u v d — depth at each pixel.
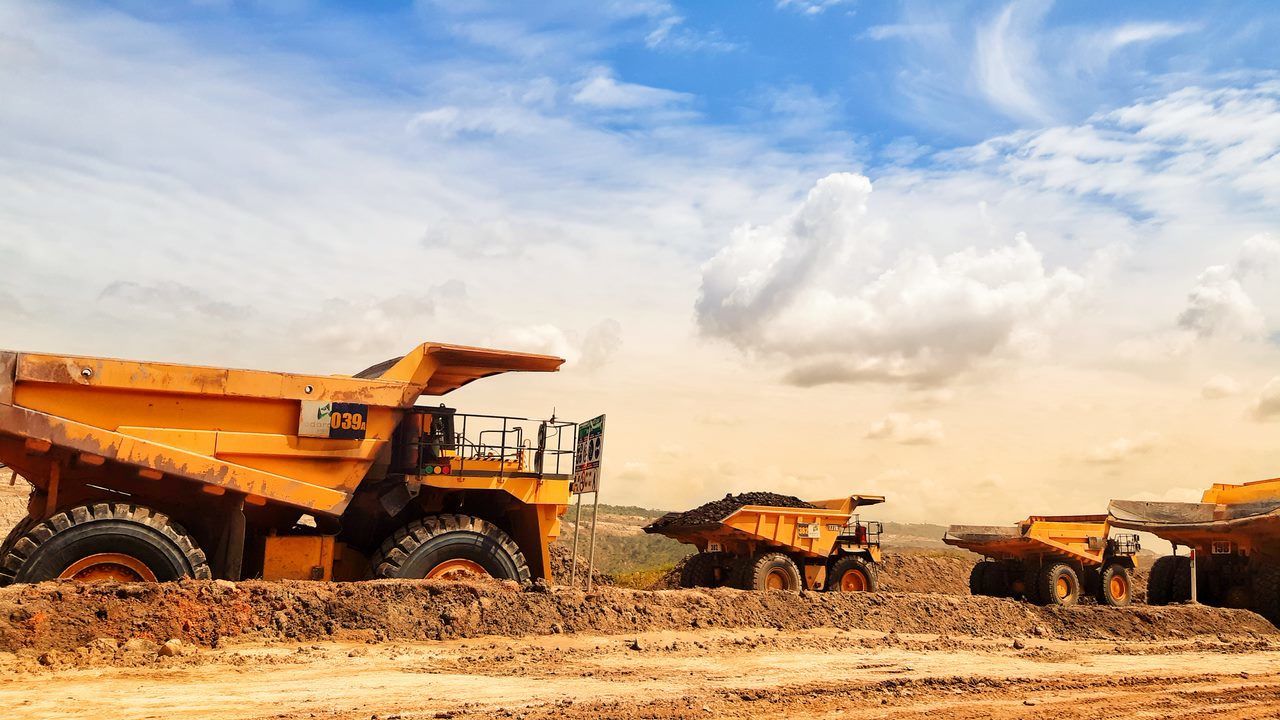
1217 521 21.72
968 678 10.32
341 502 12.42
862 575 21.48
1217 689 10.44
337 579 13.30
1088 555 24.09
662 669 10.20
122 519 10.93
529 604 12.15
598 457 13.81
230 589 10.52
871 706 8.69
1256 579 20.28
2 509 22.84
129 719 7.01
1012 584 24.62
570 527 37.03
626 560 59.72
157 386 11.53
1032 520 24.67
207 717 7.14
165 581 11.09
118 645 9.23
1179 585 21.98
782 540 20.34
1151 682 10.81
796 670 10.58
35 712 7.08
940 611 15.89
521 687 8.78
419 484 13.00
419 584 11.70
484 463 13.59
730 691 8.99
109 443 11.17
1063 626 16.44
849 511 21.88
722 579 21.11
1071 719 8.52
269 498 12.01
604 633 12.29
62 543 10.63
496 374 14.10
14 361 10.88
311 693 8.12
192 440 11.70
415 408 13.23
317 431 12.31
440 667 9.60
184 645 9.61
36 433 10.83
